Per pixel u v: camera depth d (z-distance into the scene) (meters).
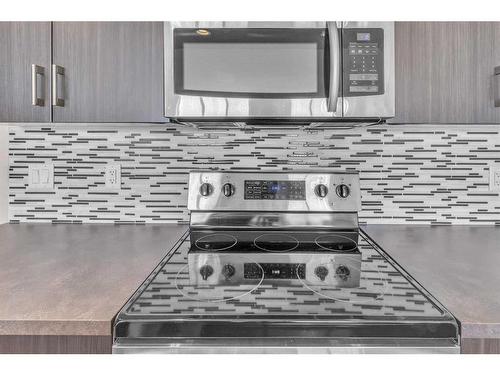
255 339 0.73
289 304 0.79
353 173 1.46
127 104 1.29
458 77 1.29
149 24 1.28
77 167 1.60
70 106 1.30
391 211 1.60
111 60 1.29
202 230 1.45
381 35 1.23
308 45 1.24
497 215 1.59
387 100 1.24
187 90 1.25
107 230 1.50
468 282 0.92
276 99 1.25
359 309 0.77
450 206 1.59
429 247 1.25
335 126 1.50
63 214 1.62
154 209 1.62
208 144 1.60
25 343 0.74
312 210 1.44
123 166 1.61
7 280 0.92
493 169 1.58
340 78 1.24
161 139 1.60
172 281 0.92
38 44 1.28
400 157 1.59
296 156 1.60
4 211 1.59
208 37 1.24
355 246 1.27
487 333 0.71
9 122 1.32
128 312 0.75
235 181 1.45
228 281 0.93
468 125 1.45
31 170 1.60
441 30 1.28
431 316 0.74
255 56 1.24
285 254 1.18
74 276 0.95
